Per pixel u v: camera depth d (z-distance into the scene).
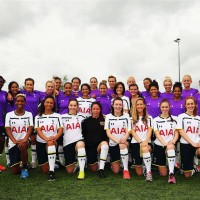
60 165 6.52
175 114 6.71
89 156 6.16
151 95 7.02
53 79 7.70
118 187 5.02
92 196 4.53
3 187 5.03
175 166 6.14
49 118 6.10
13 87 6.89
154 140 6.02
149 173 5.46
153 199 4.38
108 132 6.07
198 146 5.49
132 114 6.17
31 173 6.05
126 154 5.76
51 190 4.85
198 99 7.28
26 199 4.39
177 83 6.71
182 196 4.52
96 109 6.18
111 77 8.10
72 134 6.09
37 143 6.04
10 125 5.97
